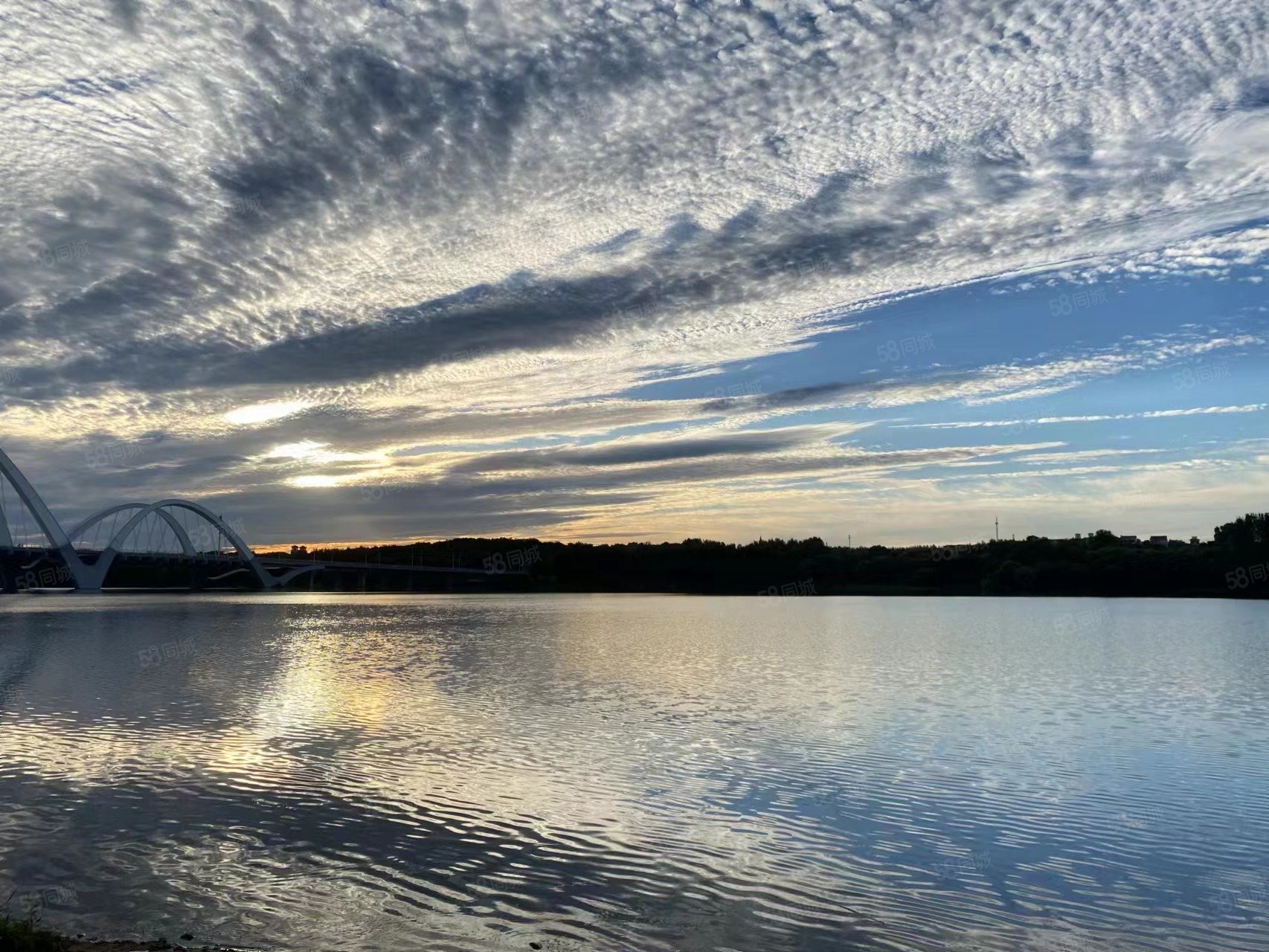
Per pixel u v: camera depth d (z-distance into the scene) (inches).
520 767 1076.5
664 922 634.2
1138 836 831.7
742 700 1667.1
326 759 1117.1
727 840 808.9
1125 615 4901.6
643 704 1611.7
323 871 720.3
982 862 760.3
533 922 630.5
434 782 996.6
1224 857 777.6
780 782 1013.2
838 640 3208.7
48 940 538.9
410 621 4729.3
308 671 2187.5
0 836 797.9
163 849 768.3
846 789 986.7
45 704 1596.9
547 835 812.6
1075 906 673.6
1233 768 1106.1
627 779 1019.3
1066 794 978.1
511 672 2159.2
